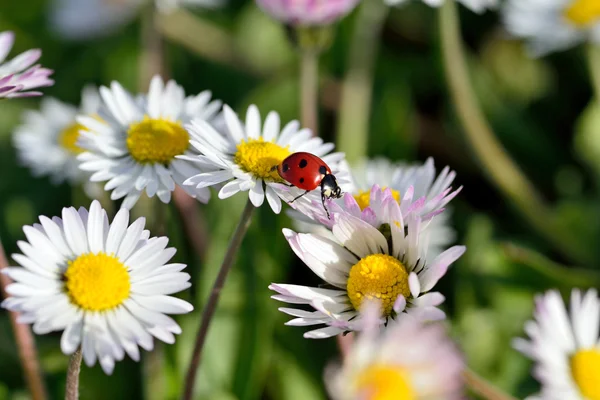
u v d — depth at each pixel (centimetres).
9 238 26
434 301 18
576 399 20
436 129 28
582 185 27
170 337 18
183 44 30
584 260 26
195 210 24
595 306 21
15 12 32
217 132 20
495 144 26
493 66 30
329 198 20
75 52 31
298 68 27
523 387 23
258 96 26
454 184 28
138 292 19
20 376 23
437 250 24
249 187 20
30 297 18
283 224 24
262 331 23
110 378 23
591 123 26
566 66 29
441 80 27
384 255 19
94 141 21
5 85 20
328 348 23
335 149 26
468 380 21
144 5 27
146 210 23
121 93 21
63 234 19
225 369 23
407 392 18
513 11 27
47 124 26
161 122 21
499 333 24
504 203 27
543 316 21
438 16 25
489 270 24
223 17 32
